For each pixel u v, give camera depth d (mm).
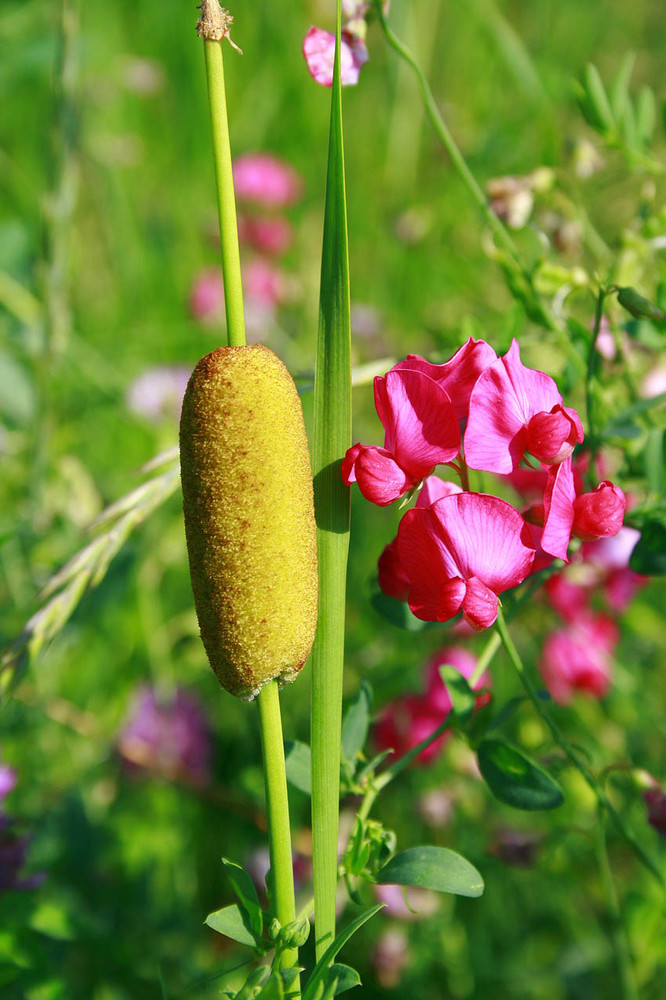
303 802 520
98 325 860
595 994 500
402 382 349
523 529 351
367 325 806
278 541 326
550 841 476
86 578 393
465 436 351
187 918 516
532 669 575
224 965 489
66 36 547
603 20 992
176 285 898
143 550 600
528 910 532
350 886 361
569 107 743
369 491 347
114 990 474
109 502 649
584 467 433
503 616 389
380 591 401
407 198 887
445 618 347
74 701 610
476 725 384
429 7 914
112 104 916
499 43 745
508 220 452
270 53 940
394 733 525
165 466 603
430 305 800
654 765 559
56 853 525
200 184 943
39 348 606
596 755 533
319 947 349
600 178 548
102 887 521
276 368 327
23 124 913
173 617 659
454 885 351
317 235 919
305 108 943
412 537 352
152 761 565
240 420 323
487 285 738
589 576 513
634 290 391
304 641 332
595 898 513
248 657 328
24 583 577
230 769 585
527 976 512
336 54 341
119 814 556
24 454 606
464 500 349
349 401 350
